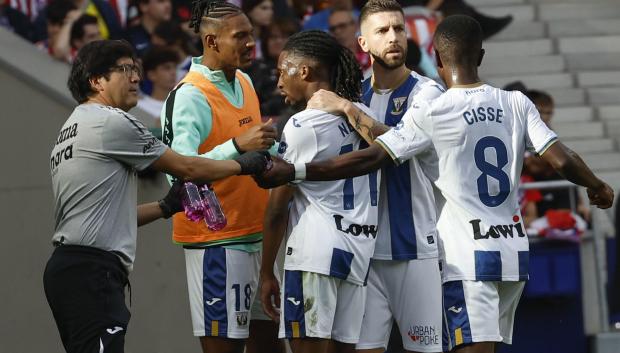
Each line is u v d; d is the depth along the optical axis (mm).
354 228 21016
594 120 39625
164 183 26531
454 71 21000
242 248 22219
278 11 34438
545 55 41062
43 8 34812
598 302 30984
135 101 20391
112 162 19750
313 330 20797
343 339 21281
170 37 34125
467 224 20734
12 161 27859
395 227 21891
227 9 21859
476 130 20672
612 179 38031
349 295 21203
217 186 21891
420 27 36094
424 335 22031
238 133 22172
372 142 20875
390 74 22203
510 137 20891
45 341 27797
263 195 22422
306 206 21000
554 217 30641
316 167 20469
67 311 19578
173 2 34969
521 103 21000
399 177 21859
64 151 19859
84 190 19625
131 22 34750
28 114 27812
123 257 19906
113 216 19766
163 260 27172
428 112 20594
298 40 21500
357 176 20656
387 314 22266
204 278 22188
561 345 30812
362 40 22266
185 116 21578
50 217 27781
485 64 40500
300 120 20906
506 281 20797
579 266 30688
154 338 27219
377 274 22156
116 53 20156
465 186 20734
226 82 22203
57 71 28547
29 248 27844
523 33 41344
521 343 30719
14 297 27875
